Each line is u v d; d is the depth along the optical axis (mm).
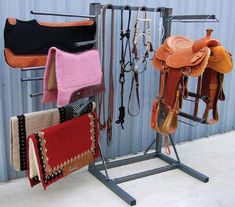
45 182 1906
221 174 2588
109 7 2232
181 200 2176
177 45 2408
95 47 2221
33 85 2346
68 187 2311
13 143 1883
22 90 2307
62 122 2082
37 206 2047
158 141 2875
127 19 2621
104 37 2357
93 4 2174
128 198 2113
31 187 2123
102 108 2666
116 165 2668
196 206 2109
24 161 1942
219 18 3217
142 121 2973
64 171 2064
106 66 2604
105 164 2480
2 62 2182
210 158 2916
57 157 1977
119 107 2650
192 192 2287
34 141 1815
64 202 2107
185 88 2186
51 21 2316
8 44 1867
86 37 2186
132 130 2922
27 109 2357
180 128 3238
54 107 2475
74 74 1872
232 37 3387
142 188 2322
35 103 2391
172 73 2191
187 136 3355
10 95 2264
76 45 2008
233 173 2611
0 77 2197
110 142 2717
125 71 2588
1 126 2258
